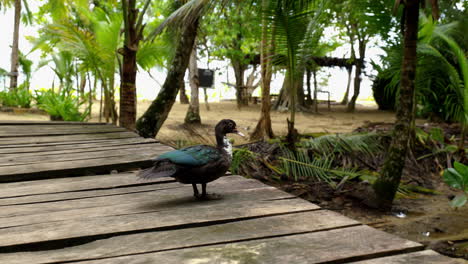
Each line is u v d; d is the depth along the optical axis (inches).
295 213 127.0
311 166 386.9
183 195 152.3
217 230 112.7
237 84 1147.9
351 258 91.5
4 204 141.4
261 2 339.0
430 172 429.7
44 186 167.6
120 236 109.7
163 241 105.2
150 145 277.4
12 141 295.3
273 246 99.6
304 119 841.5
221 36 929.5
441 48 452.4
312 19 355.3
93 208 135.6
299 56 364.8
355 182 377.1
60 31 467.2
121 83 443.8
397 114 313.1
